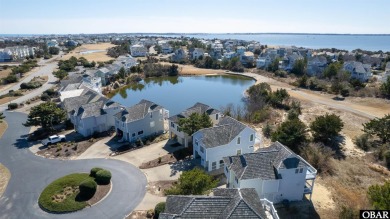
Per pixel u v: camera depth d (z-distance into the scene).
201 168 44.69
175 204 27.06
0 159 48.12
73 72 115.31
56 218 33.25
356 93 91.62
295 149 48.81
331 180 41.59
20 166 45.66
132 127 54.75
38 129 61.06
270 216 29.34
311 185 37.22
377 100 85.25
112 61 151.62
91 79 94.62
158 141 55.56
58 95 85.31
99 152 50.84
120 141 55.12
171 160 47.56
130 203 35.97
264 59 152.62
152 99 95.75
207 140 43.62
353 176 42.69
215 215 25.73
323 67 131.00
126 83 117.94
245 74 137.62
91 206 35.34
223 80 129.00
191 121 49.56
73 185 38.94
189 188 32.28
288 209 34.97
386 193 28.41
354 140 55.31
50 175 42.81
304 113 75.06
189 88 113.12
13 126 64.19
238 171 35.19
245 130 44.81
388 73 109.62
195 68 155.00
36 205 35.66
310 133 58.34
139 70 135.12
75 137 57.47
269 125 60.75
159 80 130.75
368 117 70.69
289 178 35.19
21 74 122.25
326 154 45.84
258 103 76.44
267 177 34.56
